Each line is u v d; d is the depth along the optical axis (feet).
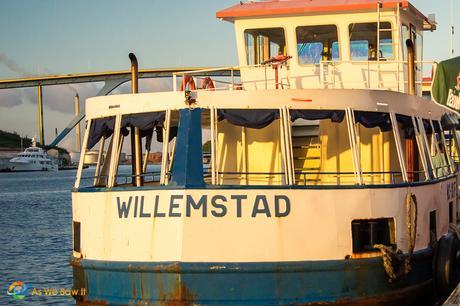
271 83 56.34
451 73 41.52
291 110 44.27
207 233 41.86
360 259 43.88
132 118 45.42
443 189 54.95
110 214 44.24
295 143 53.31
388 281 45.24
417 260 48.37
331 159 51.49
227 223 41.91
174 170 42.47
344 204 43.52
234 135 51.57
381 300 44.93
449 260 51.31
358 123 47.37
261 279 42.11
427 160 52.65
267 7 55.93
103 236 44.60
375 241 44.98
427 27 66.54
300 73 55.98
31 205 232.32
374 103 46.16
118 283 43.78
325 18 55.21
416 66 62.44
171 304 42.14
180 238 41.81
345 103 45.11
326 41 55.72
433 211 52.08
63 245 128.16
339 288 43.32
